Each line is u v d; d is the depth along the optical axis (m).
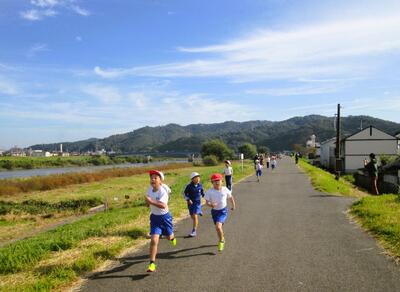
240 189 23.78
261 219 12.81
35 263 8.04
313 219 12.69
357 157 54.94
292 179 31.66
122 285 6.68
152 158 152.00
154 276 7.10
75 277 7.12
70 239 9.88
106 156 131.12
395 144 54.62
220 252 8.65
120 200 25.98
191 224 12.34
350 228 11.06
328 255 8.23
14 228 18.56
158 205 7.76
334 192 21.45
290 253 8.44
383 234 9.70
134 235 10.39
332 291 6.15
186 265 7.73
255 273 7.10
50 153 173.75
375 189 20.62
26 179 38.44
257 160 30.80
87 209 23.39
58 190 34.62
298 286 6.39
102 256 8.33
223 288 6.38
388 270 7.13
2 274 7.50
